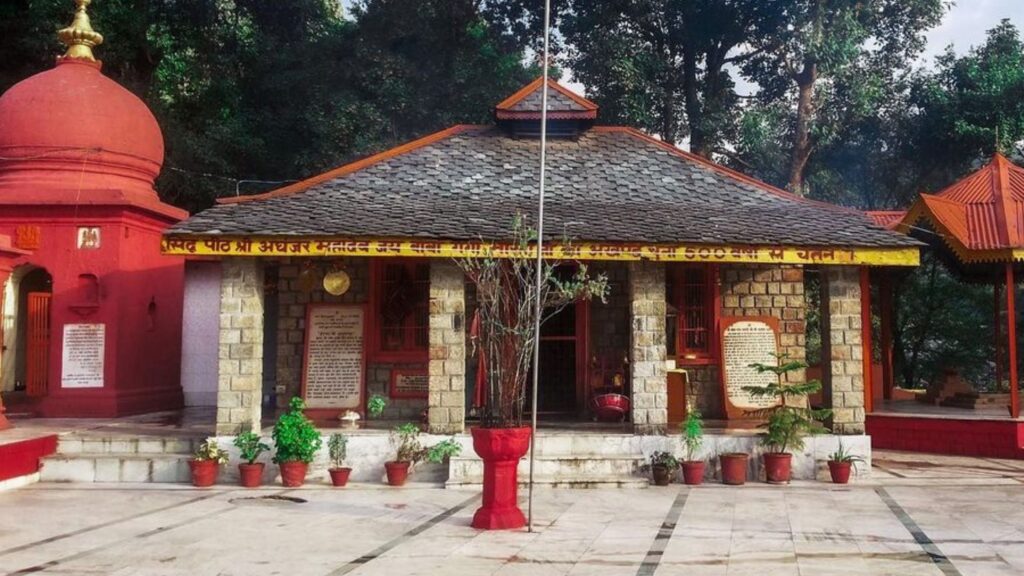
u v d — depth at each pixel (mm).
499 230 11875
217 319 18375
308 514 9852
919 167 27953
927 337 24109
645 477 11867
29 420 14430
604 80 25609
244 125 28328
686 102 28609
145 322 16078
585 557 7863
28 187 15383
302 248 11602
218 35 30516
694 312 15023
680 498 10875
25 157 15594
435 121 26922
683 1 26781
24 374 16969
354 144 25812
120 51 25609
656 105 26719
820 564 7629
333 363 14398
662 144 15328
